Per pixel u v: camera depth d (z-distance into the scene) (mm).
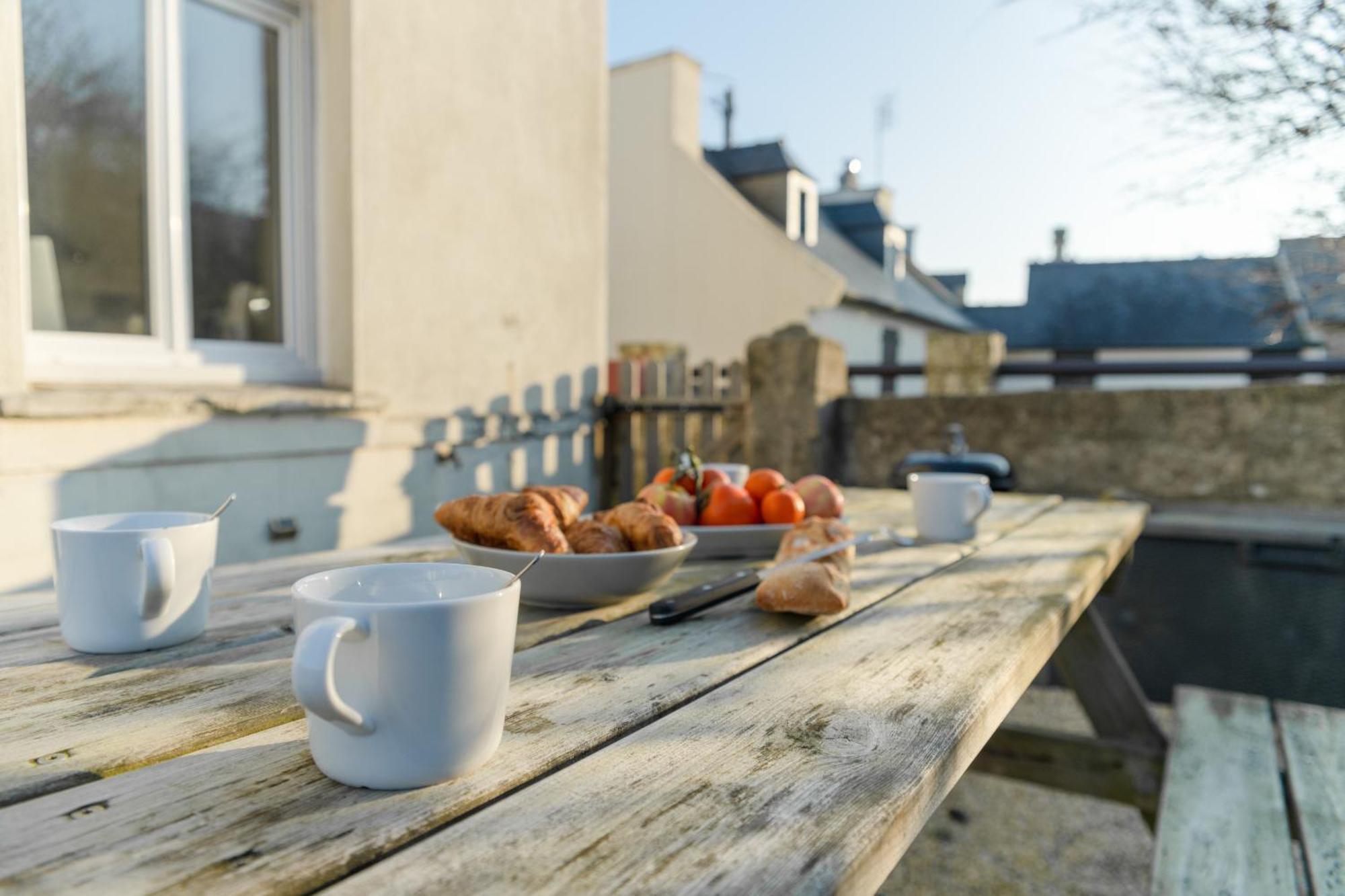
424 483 3689
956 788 3152
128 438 2643
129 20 2783
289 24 3260
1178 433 3811
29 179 2557
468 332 3869
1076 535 1896
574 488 1343
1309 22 2941
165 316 2898
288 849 528
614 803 603
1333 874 1485
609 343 13195
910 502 2424
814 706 812
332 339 3373
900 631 1087
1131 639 3764
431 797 602
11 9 2303
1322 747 2080
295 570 1427
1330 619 3410
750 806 601
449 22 3695
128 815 572
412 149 3541
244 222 3160
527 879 502
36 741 701
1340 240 3363
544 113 4277
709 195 12375
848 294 12469
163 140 2869
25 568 2430
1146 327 20750
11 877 491
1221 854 1594
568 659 957
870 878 560
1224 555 3582
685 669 923
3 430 2367
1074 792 2566
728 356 12234
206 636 1021
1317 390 3580
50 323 2611
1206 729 2211
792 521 1621
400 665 594
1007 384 21391
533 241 4238
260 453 3020
